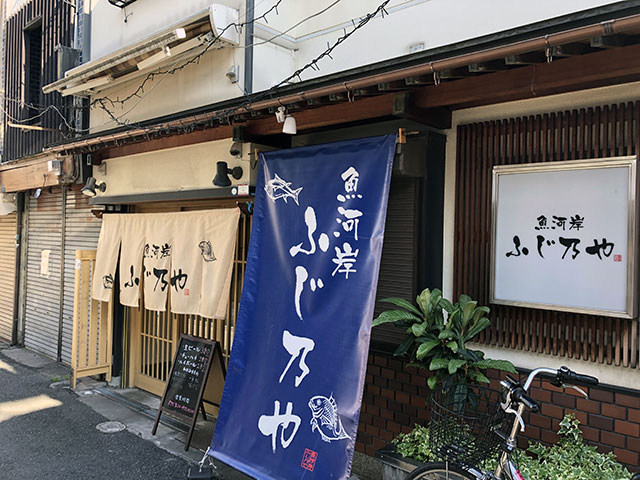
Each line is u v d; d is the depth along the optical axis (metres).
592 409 3.72
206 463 5.48
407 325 3.97
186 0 6.66
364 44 5.34
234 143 5.70
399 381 4.81
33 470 5.25
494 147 4.25
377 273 3.93
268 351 4.60
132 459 5.55
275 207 4.86
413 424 4.70
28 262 11.16
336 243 4.26
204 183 6.30
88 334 8.34
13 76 11.24
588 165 3.67
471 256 4.38
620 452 3.60
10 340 11.73
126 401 7.57
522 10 4.20
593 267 3.65
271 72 5.94
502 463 3.20
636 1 2.61
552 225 3.85
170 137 6.70
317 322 4.27
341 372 4.00
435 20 4.75
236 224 5.87
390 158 4.01
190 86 6.66
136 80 7.66
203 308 6.08
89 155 7.97
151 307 6.86
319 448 4.00
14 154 11.08
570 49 2.88
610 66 3.12
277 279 4.70
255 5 5.80
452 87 3.85
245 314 4.88
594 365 3.74
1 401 7.52
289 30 6.05
